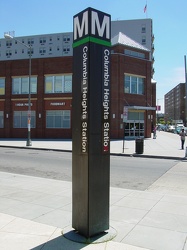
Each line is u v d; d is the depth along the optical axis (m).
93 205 4.41
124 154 19.31
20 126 38.75
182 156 17.83
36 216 5.63
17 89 39.00
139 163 15.12
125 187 9.04
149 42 92.19
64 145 26.56
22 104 38.59
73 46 4.74
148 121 39.41
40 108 37.72
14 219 5.42
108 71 4.62
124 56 36.97
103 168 4.54
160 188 8.90
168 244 4.30
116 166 13.87
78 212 4.54
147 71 39.44
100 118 4.50
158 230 4.86
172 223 5.22
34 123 38.19
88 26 4.39
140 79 38.91
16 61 38.97
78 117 4.57
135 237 4.54
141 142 19.22
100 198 4.50
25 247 4.14
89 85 4.38
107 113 4.60
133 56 37.94
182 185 9.36
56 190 7.97
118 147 24.38
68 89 36.94
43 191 7.85
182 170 12.69
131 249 4.09
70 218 5.51
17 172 11.96
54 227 4.96
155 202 6.67
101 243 4.27
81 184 4.48
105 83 4.59
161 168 13.29
